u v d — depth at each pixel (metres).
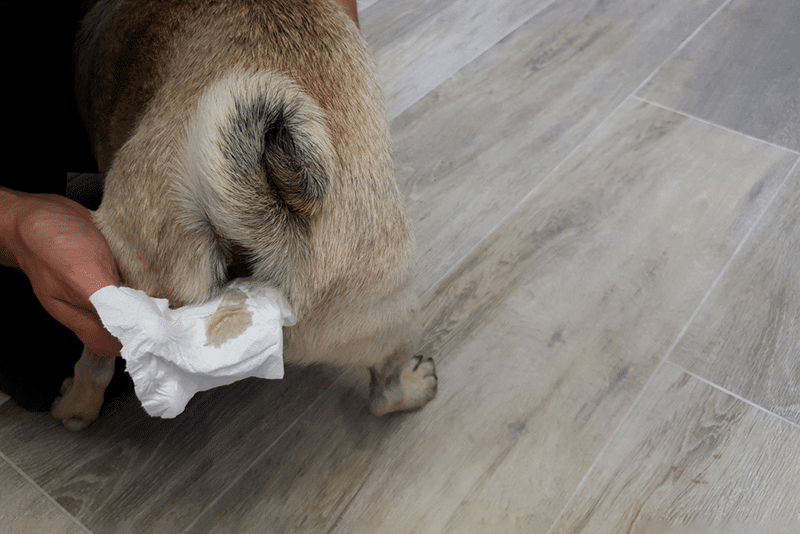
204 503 0.94
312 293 0.80
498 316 1.12
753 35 1.74
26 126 0.88
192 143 0.74
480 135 1.40
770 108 1.52
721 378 1.07
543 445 1.01
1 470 0.94
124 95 0.84
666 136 1.44
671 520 0.96
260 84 0.74
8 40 0.82
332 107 0.79
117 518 0.92
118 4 0.85
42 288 0.76
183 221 0.76
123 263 0.79
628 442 1.01
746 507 0.97
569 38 1.68
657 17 1.78
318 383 1.04
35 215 0.76
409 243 0.85
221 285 0.79
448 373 1.06
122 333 0.73
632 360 1.09
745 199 1.31
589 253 1.20
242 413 1.01
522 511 0.96
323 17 0.82
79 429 0.97
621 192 1.31
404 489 0.97
